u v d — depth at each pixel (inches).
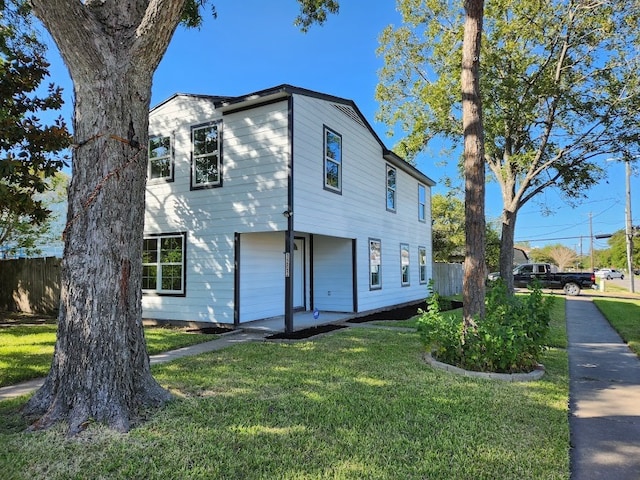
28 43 371.9
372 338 316.8
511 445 132.6
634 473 119.8
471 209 253.6
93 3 154.4
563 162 489.4
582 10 410.6
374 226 516.7
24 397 172.2
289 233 350.6
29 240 652.1
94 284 145.3
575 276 877.8
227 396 172.6
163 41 158.7
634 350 297.6
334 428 142.2
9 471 109.6
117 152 152.6
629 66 423.5
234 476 109.9
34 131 340.2
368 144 507.8
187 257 405.1
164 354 263.0
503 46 455.2
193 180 405.7
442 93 514.3
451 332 239.5
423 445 131.0
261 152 369.7
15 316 495.8
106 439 128.3
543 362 254.2
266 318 419.2
